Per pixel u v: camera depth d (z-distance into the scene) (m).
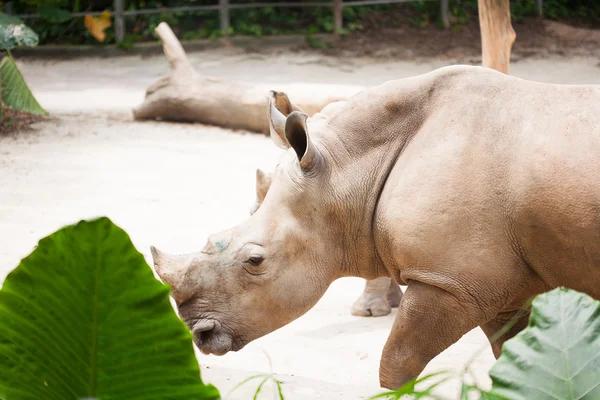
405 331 6.17
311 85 18.72
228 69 30.17
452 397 6.74
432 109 6.31
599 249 5.75
